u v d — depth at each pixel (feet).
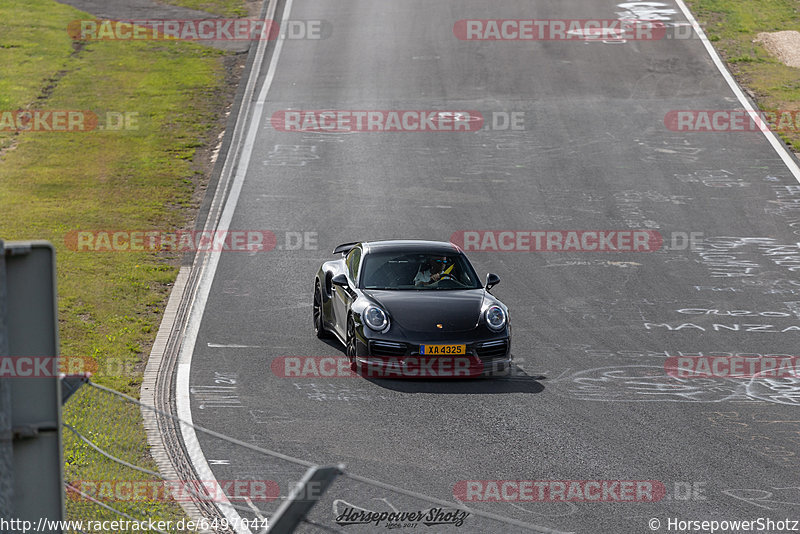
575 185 238.48
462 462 92.89
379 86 321.32
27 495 37.47
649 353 136.56
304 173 246.68
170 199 224.74
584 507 81.71
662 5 423.23
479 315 124.06
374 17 403.75
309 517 78.59
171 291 165.48
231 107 302.04
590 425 104.99
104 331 140.36
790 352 137.69
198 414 107.34
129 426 99.55
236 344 137.80
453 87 320.50
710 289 171.73
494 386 120.37
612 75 333.21
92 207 214.48
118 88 316.19
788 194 232.12
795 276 179.93
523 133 278.87
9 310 36.60
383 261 136.36
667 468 91.86
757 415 109.91
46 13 398.42
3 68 328.29
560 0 427.74
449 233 204.03
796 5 425.69
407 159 258.37
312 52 359.46
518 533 75.87
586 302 163.22
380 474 89.30
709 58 352.49
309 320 151.84
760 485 87.61
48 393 37.45
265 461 92.17
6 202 215.51
